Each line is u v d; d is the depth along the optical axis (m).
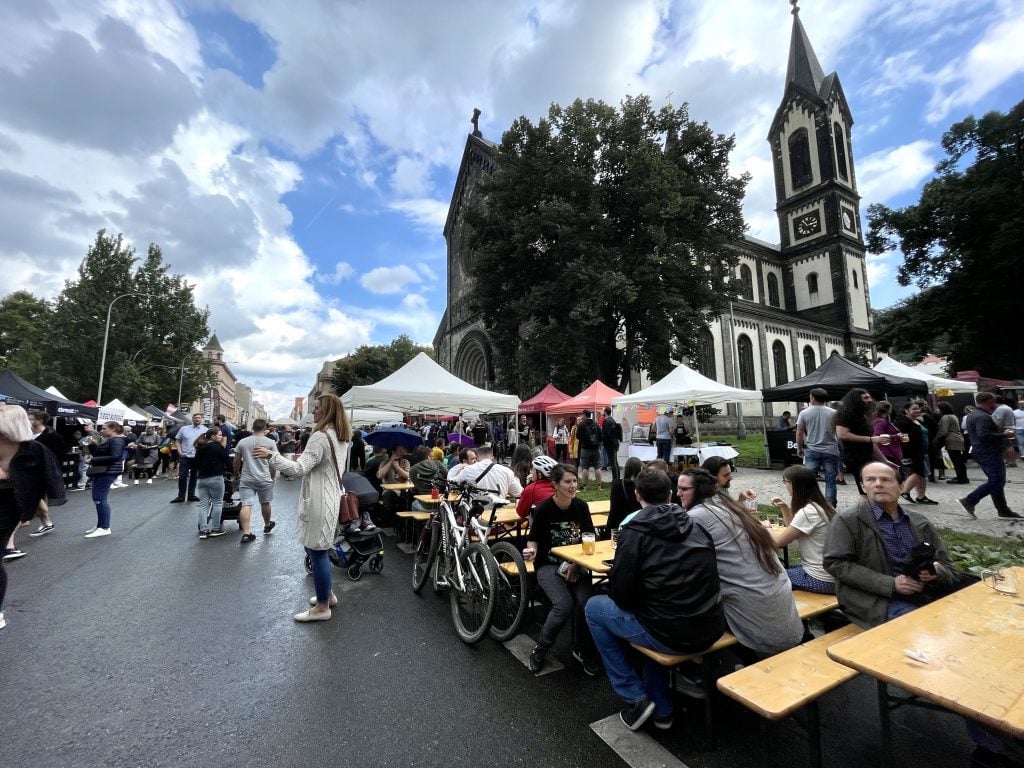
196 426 11.21
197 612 4.50
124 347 37.06
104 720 2.83
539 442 22.62
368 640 3.95
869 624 2.81
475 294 26.67
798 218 46.28
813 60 47.59
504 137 24.39
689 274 22.23
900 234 25.78
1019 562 4.56
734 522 2.87
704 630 2.50
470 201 37.19
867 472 3.06
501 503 4.71
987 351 24.55
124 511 9.80
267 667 3.48
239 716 2.88
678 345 23.75
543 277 24.97
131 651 3.71
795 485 3.69
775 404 35.09
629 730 2.76
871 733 2.78
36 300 44.59
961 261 23.81
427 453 7.82
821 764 2.29
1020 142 22.83
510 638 3.83
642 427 15.61
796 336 37.81
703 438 29.67
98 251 37.34
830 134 44.41
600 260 21.33
